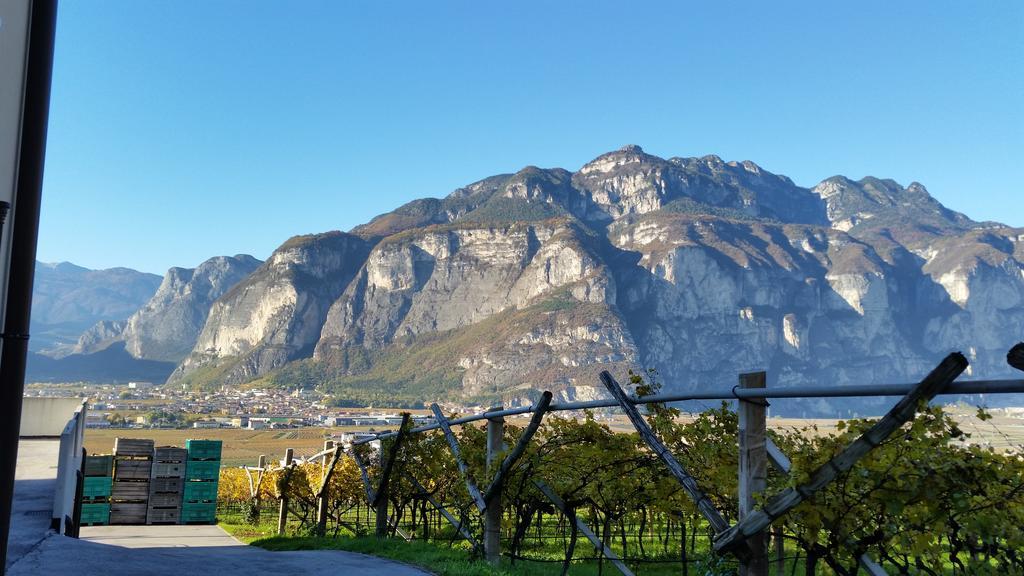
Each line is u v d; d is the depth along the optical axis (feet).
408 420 52.70
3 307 23.95
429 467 53.21
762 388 17.88
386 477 54.70
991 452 15.62
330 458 74.43
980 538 17.20
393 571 32.60
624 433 31.32
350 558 37.93
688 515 32.37
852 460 15.79
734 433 26.94
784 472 18.25
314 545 52.47
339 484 75.05
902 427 16.58
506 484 34.99
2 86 22.86
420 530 63.46
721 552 18.86
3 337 20.98
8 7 22.97
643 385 31.40
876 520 17.62
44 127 22.09
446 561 35.47
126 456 77.00
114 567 27.96
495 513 35.47
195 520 77.97
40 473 61.52
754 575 18.35
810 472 16.87
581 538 55.06
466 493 42.09
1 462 20.70
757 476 18.35
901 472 16.28
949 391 14.20
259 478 98.43
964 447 15.99
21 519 40.16
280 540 59.36
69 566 27.22
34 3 22.20
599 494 33.06
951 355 13.79
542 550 50.34
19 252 21.31
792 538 19.22
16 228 21.36
